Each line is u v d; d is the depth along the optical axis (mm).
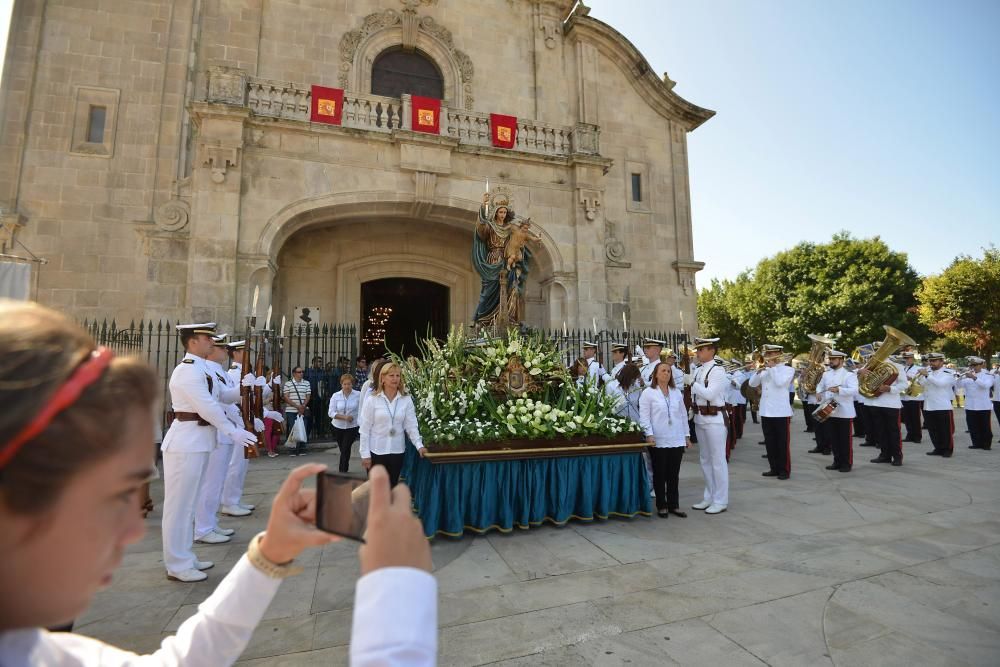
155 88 14109
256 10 15344
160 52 14289
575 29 18484
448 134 14602
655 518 6340
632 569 4648
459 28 17656
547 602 3979
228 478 6664
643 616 3730
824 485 8156
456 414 6348
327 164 13320
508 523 5703
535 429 5902
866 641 3365
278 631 3564
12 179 12805
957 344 31891
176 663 1093
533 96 18156
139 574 4680
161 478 8688
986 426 11805
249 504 7176
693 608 3852
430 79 17328
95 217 13281
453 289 17469
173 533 4488
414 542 926
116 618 3814
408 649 774
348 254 16359
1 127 12867
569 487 6031
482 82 17656
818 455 11289
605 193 18078
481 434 5703
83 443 622
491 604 3949
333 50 16031
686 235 18781
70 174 13273
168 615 3867
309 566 4801
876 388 10078
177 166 13875
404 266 16938
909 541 5355
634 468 6398
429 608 842
